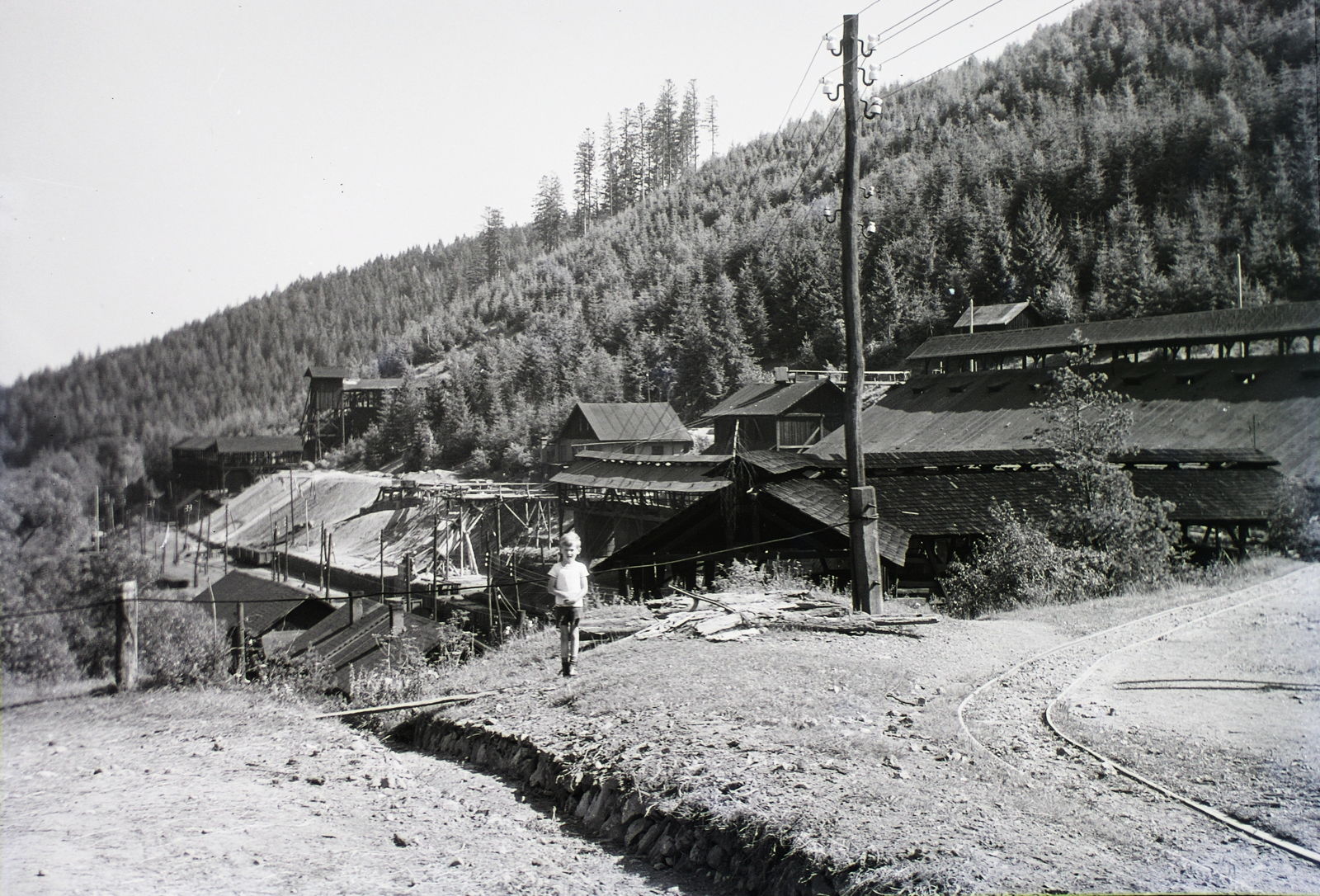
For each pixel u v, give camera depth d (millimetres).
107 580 32094
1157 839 6035
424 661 20250
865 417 70250
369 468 121250
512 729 10164
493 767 9930
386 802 8906
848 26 18297
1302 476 30562
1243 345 57844
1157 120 107375
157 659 18703
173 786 9508
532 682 12125
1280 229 79250
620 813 7840
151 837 7777
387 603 27219
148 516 92062
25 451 49625
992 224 109062
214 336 190750
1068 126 121375
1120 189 107438
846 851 6078
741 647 12422
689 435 80312
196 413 127875
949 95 168625
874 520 17734
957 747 8062
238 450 113500
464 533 65750
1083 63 147750
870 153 161000
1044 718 9109
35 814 8445
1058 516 24156
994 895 5309
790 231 127438
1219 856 5746
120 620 15422
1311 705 8992
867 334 107562
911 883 5598
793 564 22578
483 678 13570
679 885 6680
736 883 6531
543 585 36219
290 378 173875
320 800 8992
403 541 75938
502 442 104688
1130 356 73938
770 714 9164
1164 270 89625
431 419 121188
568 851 7484
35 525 35188
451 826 8141
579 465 65688
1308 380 49375
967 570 21953
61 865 7043
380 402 138750
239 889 6621
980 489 28844
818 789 7172
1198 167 99875
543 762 9188
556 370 119938
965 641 13234
